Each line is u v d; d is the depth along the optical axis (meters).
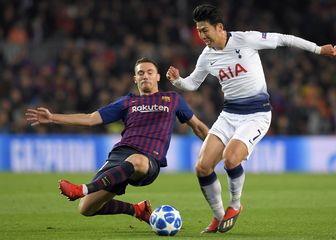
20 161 60.41
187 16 74.44
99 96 63.69
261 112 25.56
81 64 66.19
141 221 28.38
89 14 70.88
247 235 24.28
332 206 33.88
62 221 28.70
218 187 25.14
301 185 46.53
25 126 62.44
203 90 66.44
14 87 64.00
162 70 66.56
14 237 24.19
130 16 71.38
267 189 43.53
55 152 60.62
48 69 65.69
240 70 25.38
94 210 25.11
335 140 62.72
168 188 44.25
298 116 66.50
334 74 71.19
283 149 62.31
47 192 41.03
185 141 61.66
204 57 26.14
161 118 25.48
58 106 62.72
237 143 24.78
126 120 25.67
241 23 73.00
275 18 76.88
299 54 72.50
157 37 71.38
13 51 68.00
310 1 77.69
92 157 61.19
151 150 25.02
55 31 70.19
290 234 24.61
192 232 25.34
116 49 69.75
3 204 34.88
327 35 74.25
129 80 65.44
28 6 71.25
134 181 24.80
